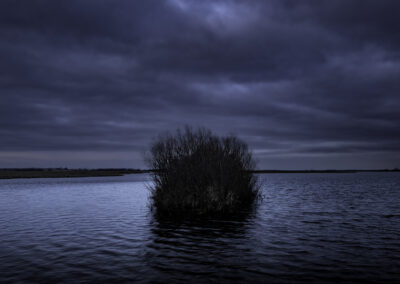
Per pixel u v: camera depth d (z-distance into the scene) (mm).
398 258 11031
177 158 23688
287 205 26547
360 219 19484
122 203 28859
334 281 8812
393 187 54625
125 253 11695
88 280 8859
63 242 13492
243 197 26922
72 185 60188
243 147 28234
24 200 31844
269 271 9664
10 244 13164
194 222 18359
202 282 8742
